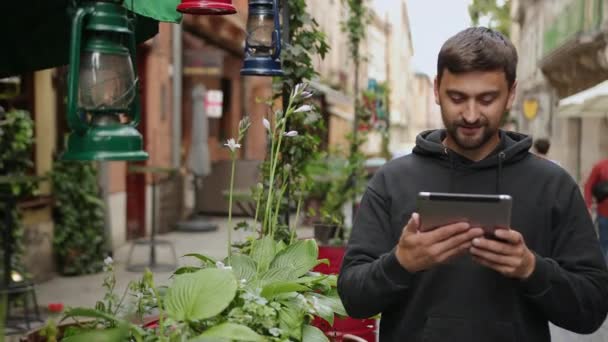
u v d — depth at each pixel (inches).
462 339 89.7
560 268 87.4
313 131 200.1
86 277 392.8
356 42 436.8
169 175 597.9
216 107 703.1
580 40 682.2
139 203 555.5
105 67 91.7
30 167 350.9
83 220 401.4
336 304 115.3
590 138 671.8
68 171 396.5
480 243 80.4
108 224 422.9
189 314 90.1
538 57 1083.9
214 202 699.4
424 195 80.3
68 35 135.9
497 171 93.0
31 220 365.4
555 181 92.7
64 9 133.7
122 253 472.7
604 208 359.9
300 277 120.7
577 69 778.8
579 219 92.0
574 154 771.4
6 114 305.6
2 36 138.6
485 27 89.4
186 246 507.8
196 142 633.0
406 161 97.1
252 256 125.1
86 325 107.7
